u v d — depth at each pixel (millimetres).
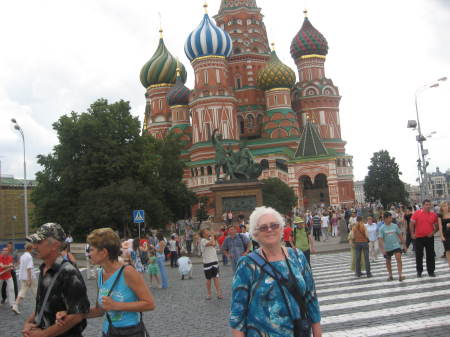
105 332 5824
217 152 44781
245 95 100688
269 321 4672
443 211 15609
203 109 88750
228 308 13547
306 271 4984
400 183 101938
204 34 89125
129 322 5766
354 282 16250
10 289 16422
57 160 47688
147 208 46156
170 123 101938
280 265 4824
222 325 11289
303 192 91750
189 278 22750
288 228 17984
